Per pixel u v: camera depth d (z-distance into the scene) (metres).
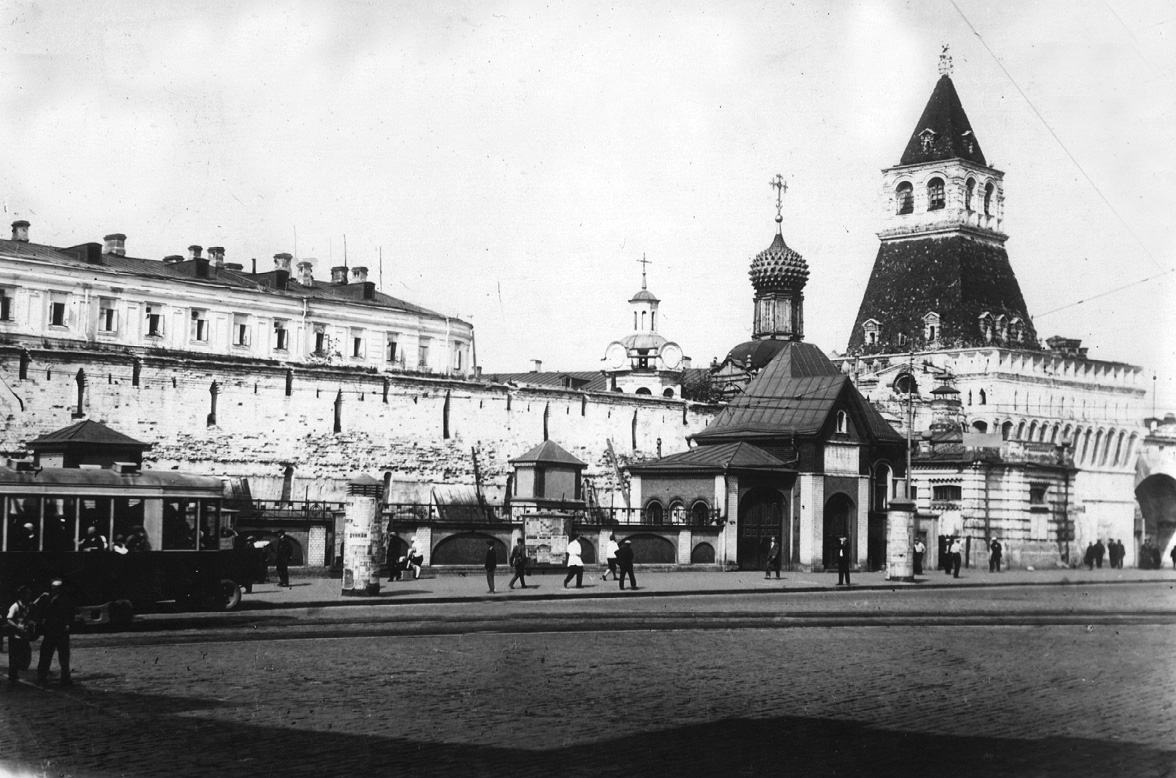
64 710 20.02
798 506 68.12
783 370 74.12
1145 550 81.38
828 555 69.06
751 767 16.66
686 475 66.69
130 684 22.50
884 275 113.31
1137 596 47.72
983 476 78.38
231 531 39.25
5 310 72.06
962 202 110.69
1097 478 83.62
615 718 19.78
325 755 16.97
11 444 58.53
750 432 69.69
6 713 19.75
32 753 17.05
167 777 15.79
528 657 26.56
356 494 42.06
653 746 17.77
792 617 36.84
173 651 26.83
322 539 52.84
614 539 60.22
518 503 59.16
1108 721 20.23
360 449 71.69
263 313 84.25
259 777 15.79
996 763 17.17
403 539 54.44
